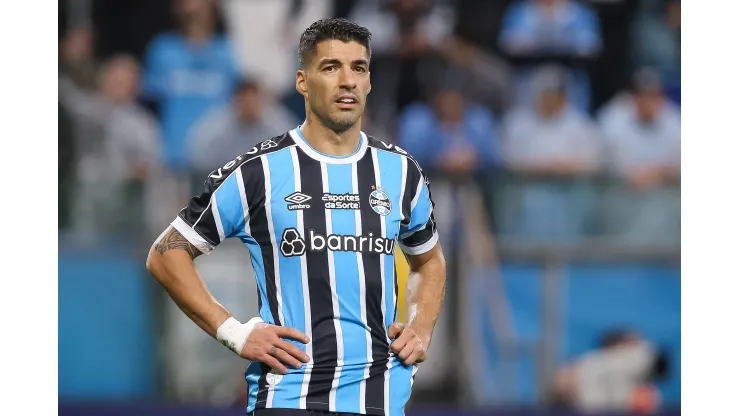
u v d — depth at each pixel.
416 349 15.19
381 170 15.42
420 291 16.12
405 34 34.88
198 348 30.78
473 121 34.22
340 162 15.26
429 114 34.19
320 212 14.91
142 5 35.09
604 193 33.44
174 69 34.75
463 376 30.66
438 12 35.09
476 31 35.22
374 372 14.88
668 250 31.59
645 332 31.36
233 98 34.56
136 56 34.91
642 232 33.12
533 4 35.28
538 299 31.28
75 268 30.78
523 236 32.84
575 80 35.16
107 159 33.72
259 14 35.34
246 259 30.44
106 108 34.19
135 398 30.55
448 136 33.81
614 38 35.66
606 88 35.34
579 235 33.03
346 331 14.77
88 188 33.09
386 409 14.90
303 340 14.62
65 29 34.81
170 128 34.44
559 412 30.66
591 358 31.17
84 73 34.47
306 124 15.52
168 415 30.00
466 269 31.19
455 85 34.59
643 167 34.47
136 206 33.00
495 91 34.81
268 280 14.99
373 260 14.98
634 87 35.22
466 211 32.69
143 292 30.84
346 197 15.05
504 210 32.94
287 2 35.38
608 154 34.62
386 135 34.09
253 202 14.95
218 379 30.73
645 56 35.53
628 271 31.50
